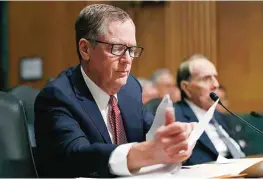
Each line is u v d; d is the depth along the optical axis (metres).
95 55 1.88
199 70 3.13
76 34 1.96
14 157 1.63
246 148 3.38
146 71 6.41
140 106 2.13
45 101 1.82
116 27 1.86
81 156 1.58
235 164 1.85
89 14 1.90
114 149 1.52
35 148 1.94
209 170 1.66
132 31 1.89
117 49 1.86
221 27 6.18
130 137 1.99
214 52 6.17
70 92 1.85
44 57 6.68
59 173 1.69
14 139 1.65
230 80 6.14
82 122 1.80
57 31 6.64
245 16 6.10
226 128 3.19
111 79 1.88
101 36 1.86
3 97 1.70
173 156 1.40
